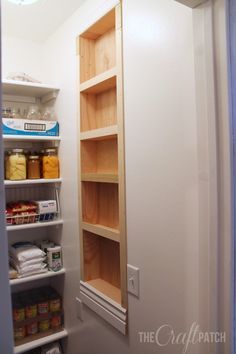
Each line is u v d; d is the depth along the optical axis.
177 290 0.99
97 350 1.51
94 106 1.63
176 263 0.99
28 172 1.83
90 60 1.61
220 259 0.82
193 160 0.92
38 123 1.79
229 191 0.79
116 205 1.50
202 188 0.86
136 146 1.17
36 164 1.84
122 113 1.24
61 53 1.81
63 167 1.83
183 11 0.94
